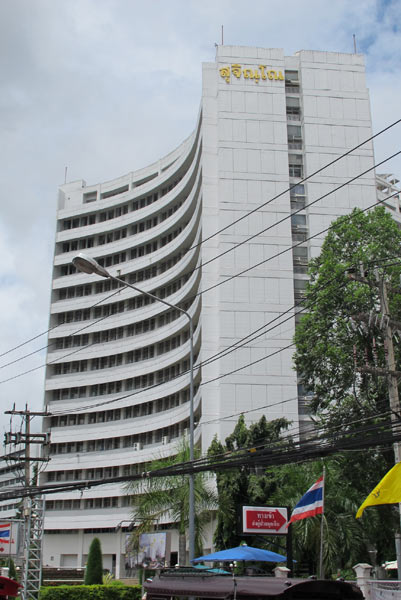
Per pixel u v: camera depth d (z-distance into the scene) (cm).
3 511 8362
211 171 5806
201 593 1585
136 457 6556
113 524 6594
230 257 5556
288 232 5666
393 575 3253
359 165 5966
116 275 7419
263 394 5219
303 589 1459
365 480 3005
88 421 7188
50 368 7519
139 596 3900
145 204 7556
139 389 6875
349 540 2695
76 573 5612
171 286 6831
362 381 3294
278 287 5503
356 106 6125
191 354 2647
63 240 7869
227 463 2017
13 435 3822
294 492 2928
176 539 5759
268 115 5956
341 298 3366
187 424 6247
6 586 1864
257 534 2317
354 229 3538
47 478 7112
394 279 3294
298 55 6269
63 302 7669
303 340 3497
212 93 6016
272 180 5791
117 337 7294
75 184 8162
